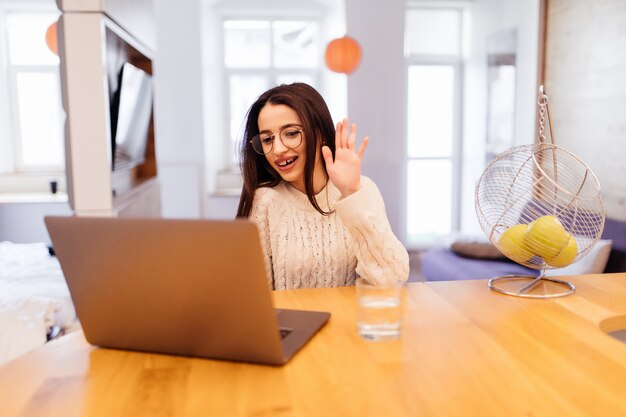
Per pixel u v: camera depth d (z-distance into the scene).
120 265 0.91
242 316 0.88
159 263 0.89
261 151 1.55
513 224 1.35
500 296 1.27
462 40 5.77
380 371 0.89
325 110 1.54
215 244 0.85
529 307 1.19
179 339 0.94
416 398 0.80
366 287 1.01
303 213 1.63
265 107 1.50
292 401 0.80
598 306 1.20
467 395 0.81
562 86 3.92
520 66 4.66
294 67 5.77
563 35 3.89
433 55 5.76
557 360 0.92
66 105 1.97
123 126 2.63
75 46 1.95
